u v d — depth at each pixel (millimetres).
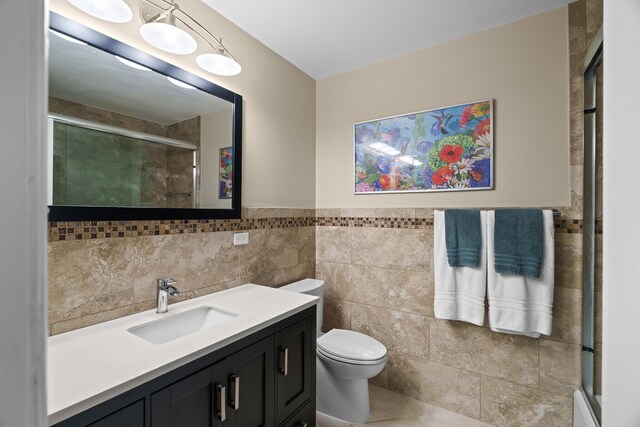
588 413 1545
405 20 1903
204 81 1717
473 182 2010
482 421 1945
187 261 1649
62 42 1211
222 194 1819
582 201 1710
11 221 200
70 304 1227
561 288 1755
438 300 1963
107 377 901
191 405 1062
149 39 1401
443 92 2125
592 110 1657
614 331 261
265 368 1364
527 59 1871
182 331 1478
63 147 1212
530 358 1821
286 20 1898
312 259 2592
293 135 2404
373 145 2389
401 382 2225
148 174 1478
